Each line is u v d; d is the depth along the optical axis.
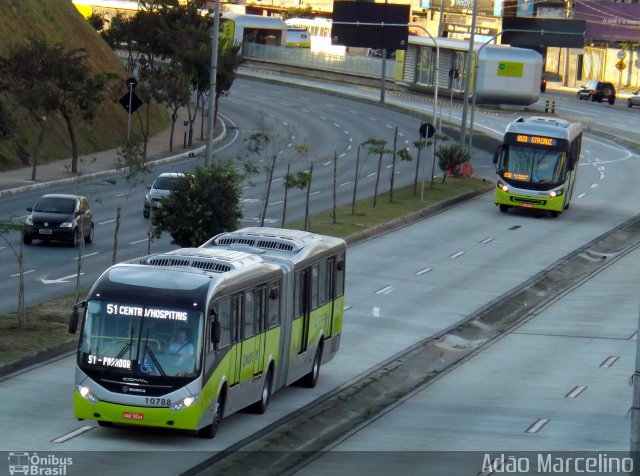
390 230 114.69
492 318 83.69
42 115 148.00
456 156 147.50
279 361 56.50
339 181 144.12
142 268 49.88
